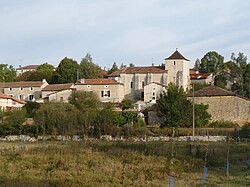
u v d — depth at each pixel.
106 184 18.50
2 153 27.58
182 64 93.88
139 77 93.69
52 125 51.34
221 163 27.53
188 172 23.75
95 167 22.67
